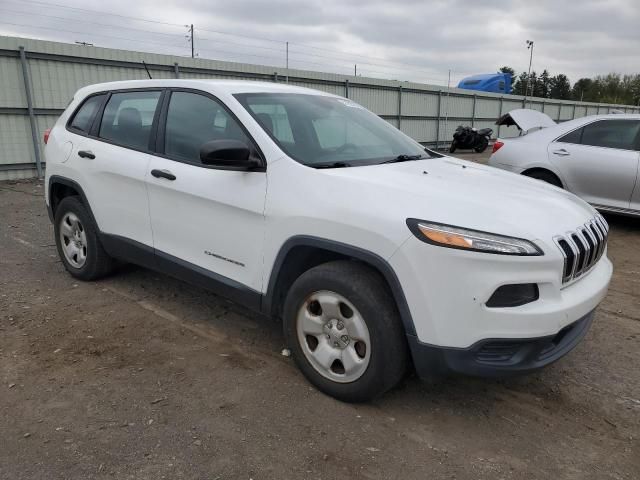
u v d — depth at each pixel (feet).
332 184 9.56
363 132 12.79
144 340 12.14
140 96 13.67
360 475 7.98
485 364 8.43
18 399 9.64
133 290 15.16
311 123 11.85
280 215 9.92
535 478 8.07
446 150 81.35
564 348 9.17
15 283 15.55
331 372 9.82
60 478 7.68
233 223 10.85
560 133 24.45
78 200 15.26
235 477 7.82
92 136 14.71
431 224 8.38
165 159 12.39
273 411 9.50
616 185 22.57
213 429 8.92
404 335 8.94
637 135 22.50
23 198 30.83
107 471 7.85
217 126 11.52
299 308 10.00
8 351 11.43
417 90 77.66
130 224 13.46
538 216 9.16
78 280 15.89
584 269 9.61
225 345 12.01
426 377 8.89
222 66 50.85
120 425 8.96
